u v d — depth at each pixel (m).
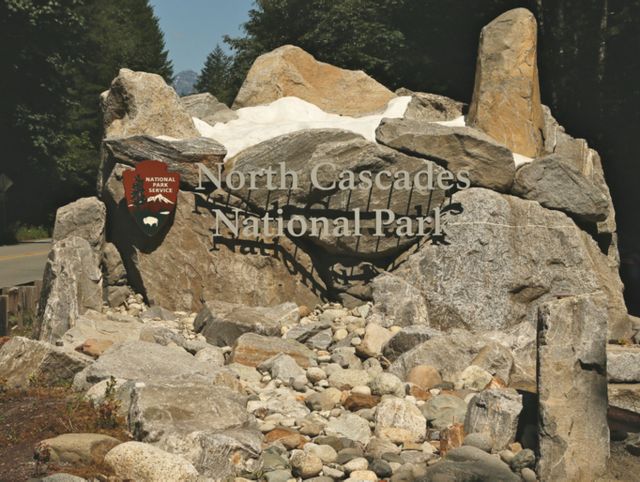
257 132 13.23
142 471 6.18
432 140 12.27
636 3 25.08
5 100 38.19
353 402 8.28
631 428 8.22
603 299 7.26
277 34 32.59
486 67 13.91
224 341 10.71
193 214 12.30
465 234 11.95
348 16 28.77
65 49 39.69
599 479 7.00
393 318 11.29
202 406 7.29
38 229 43.19
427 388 9.02
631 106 25.11
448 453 7.20
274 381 9.07
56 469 6.26
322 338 10.86
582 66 25.92
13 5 35.88
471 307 11.71
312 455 6.86
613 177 25.19
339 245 12.30
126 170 12.20
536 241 12.05
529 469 6.99
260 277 12.24
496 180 12.27
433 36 28.45
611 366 9.41
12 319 11.81
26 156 40.28
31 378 8.46
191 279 12.22
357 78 16.36
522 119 13.60
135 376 8.32
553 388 7.07
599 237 13.45
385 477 6.92
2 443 6.84
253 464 6.79
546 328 7.15
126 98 13.27
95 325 10.36
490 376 9.07
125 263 12.55
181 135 13.33
